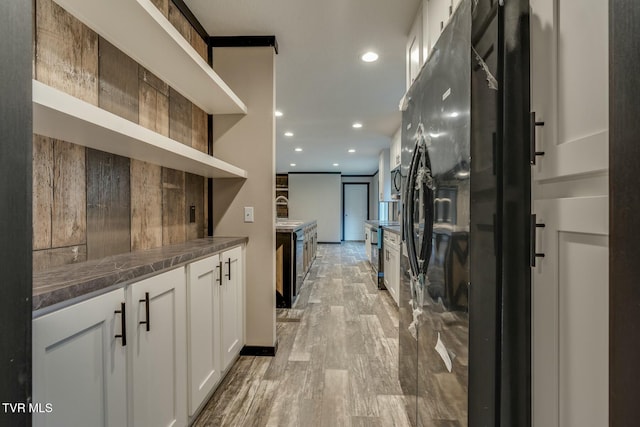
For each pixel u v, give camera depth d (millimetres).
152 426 1214
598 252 692
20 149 507
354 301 3893
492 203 974
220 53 2396
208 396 1787
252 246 2422
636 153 461
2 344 483
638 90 456
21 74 508
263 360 2346
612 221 507
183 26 2002
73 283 861
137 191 1610
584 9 728
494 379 969
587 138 716
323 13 2082
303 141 5949
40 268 1077
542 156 881
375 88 3352
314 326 3061
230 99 2137
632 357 472
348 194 11320
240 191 2428
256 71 2393
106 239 1391
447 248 1163
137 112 1595
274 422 1650
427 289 1362
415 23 2115
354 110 4070
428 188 1363
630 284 474
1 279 480
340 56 2652
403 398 1866
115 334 1018
